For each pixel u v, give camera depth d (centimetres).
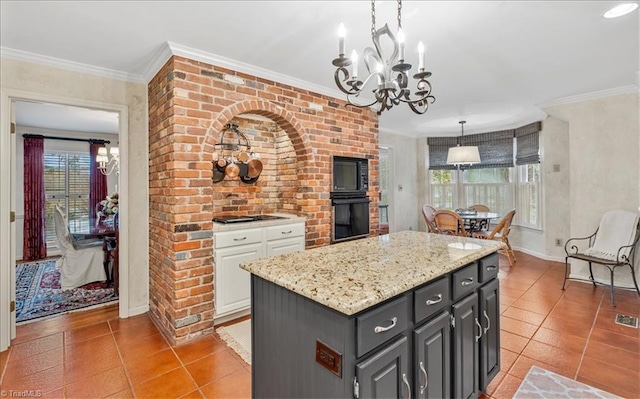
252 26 212
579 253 363
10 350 235
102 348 237
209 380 198
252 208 361
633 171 346
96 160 551
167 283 255
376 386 110
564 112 389
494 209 596
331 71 291
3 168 243
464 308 159
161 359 221
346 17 201
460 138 626
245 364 216
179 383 195
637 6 192
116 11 192
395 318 119
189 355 226
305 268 142
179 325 242
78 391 188
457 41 236
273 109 297
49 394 186
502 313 292
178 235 242
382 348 114
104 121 475
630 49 253
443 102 404
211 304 259
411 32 221
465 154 483
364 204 379
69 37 224
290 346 128
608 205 361
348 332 104
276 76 296
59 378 201
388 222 607
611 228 351
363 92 357
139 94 301
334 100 351
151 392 187
